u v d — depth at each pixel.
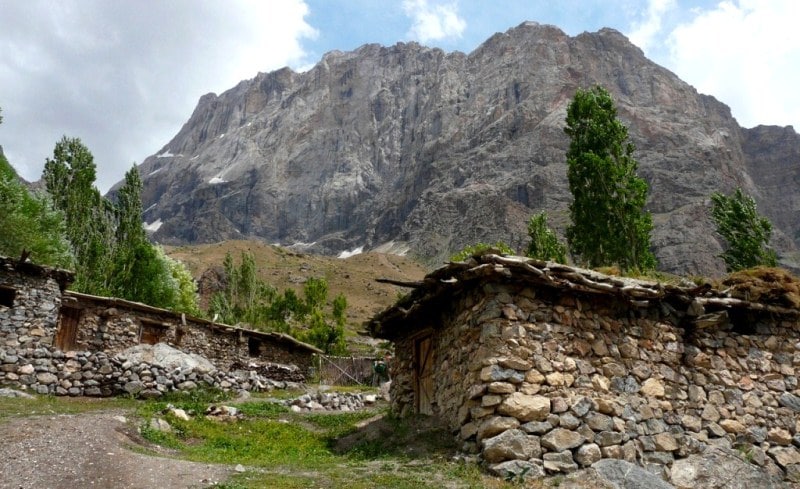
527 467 10.25
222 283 86.44
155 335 22.59
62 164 37.91
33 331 17.36
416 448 12.15
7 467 8.83
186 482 9.08
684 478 11.21
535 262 11.66
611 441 11.16
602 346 12.00
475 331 11.80
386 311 15.74
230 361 24.77
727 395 12.83
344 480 9.90
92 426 11.86
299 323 53.28
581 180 30.45
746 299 13.59
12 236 29.20
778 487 11.48
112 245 39.47
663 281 14.48
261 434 14.52
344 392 23.69
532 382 11.04
